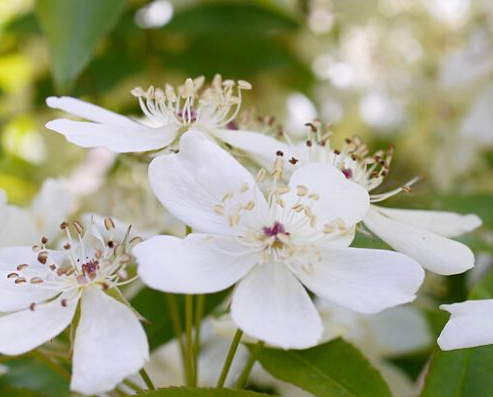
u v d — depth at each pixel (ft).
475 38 1.34
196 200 0.82
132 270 0.91
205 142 0.83
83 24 1.04
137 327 0.80
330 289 0.80
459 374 0.88
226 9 1.29
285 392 1.01
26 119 1.50
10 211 0.93
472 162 1.31
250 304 0.80
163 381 1.00
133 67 1.31
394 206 1.05
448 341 0.80
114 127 0.87
